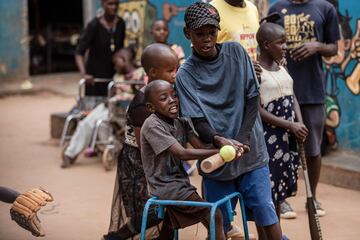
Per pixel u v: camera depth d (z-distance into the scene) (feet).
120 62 28.71
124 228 17.01
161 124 14.61
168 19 32.30
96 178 26.22
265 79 16.96
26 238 19.53
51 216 21.57
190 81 14.83
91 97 29.17
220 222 14.70
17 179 26.14
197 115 14.55
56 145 32.24
